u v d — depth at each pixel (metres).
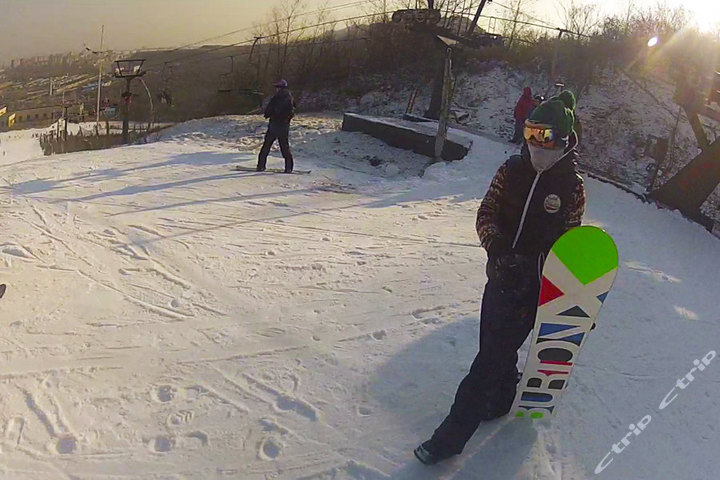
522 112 15.25
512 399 3.42
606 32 25.02
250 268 5.92
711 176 10.80
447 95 13.27
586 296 2.92
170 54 41.84
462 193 10.27
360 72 27.67
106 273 5.71
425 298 5.18
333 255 6.40
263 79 29.88
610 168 18.12
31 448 3.16
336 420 3.43
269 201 9.05
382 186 10.70
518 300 2.94
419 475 3.00
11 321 4.61
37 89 65.12
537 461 3.12
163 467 3.05
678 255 7.66
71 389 3.70
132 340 4.36
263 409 3.53
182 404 3.57
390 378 3.86
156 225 7.39
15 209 8.00
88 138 29.72
